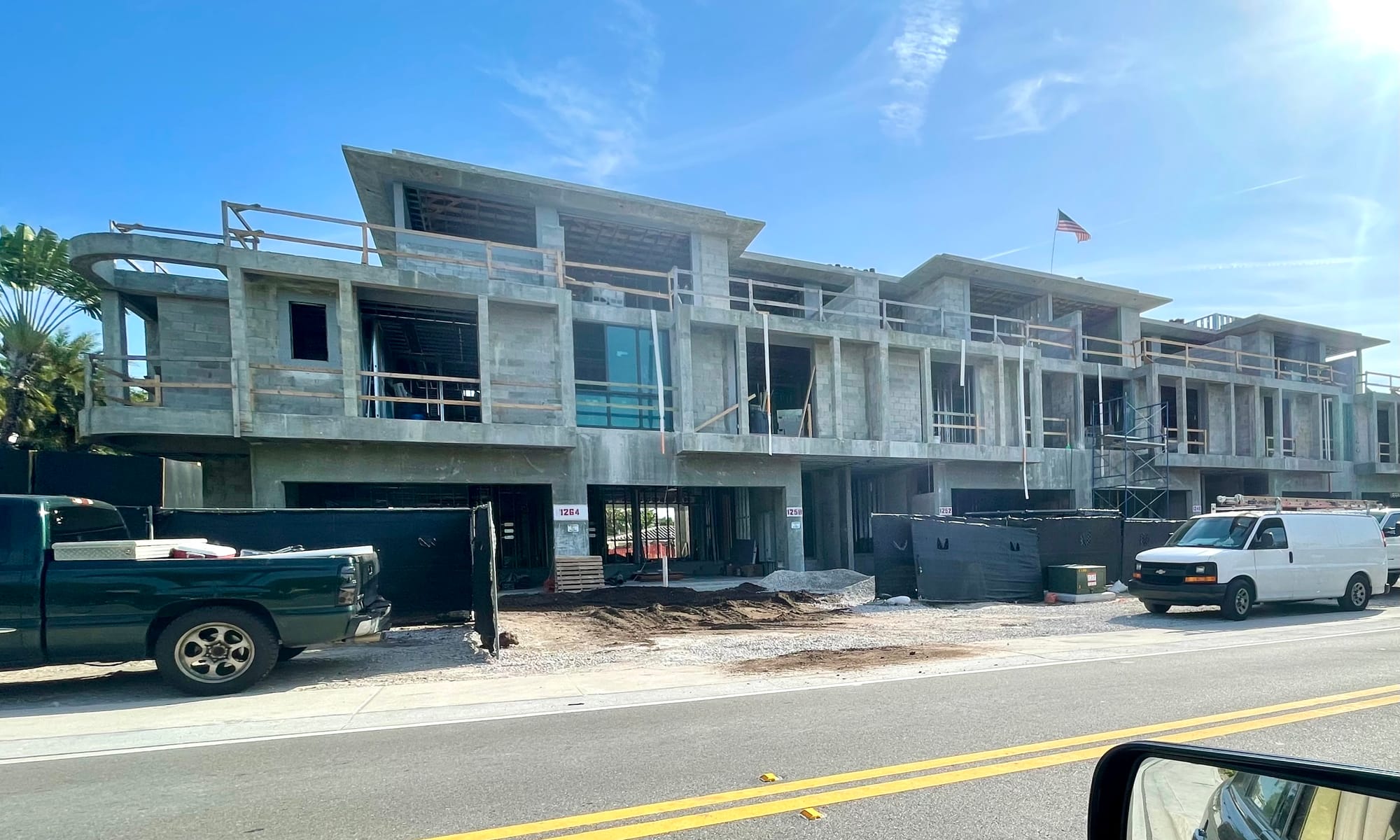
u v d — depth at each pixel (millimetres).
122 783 4664
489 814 4078
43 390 20719
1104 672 7840
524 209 20891
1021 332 29719
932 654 9172
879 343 22734
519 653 9609
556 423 18688
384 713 6414
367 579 8508
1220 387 30141
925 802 4176
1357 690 6820
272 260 15789
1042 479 25125
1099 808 2078
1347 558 13562
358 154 17781
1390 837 1439
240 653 7332
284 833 3867
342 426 15875
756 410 22219
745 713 6234
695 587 19328
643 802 4234
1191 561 12406
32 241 20016
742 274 26344
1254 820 1678
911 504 25984
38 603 6812
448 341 22234
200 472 13859
